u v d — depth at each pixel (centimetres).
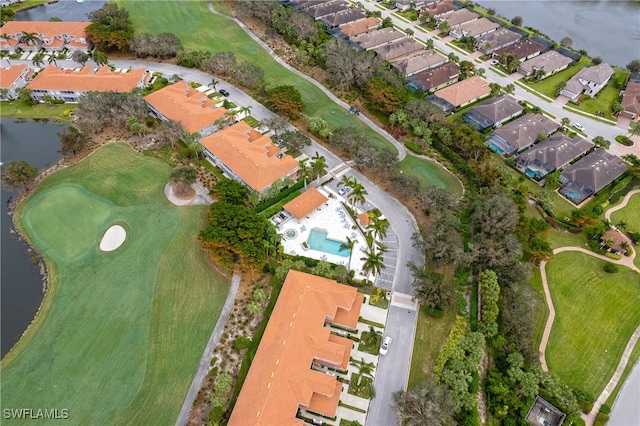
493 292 9044
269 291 9462
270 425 6969
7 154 12781
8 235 10612
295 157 12725
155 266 9925
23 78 15025
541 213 11544
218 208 10056
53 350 8469
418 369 8344
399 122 13738
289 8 19225
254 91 15250
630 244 10931
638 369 8606
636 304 9688
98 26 16650
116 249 10262
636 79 16350
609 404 8081
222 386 7706
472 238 10394
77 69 16000
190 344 8619
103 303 9225
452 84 15938
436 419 6906
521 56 17625
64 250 10262
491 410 7756
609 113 15200
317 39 17362
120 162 12425
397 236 10744
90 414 7644
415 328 8981
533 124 13862
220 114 13438
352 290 9031
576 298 9725
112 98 13312
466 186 12100
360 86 15262
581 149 13200
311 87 15650
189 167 11938
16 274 9794
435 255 9575
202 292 9469
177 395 7912
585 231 11200
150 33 18275
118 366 8262
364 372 8244
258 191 11119
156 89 14925
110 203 11306
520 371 7988
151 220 10912
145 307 9175
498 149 13438
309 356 7975
